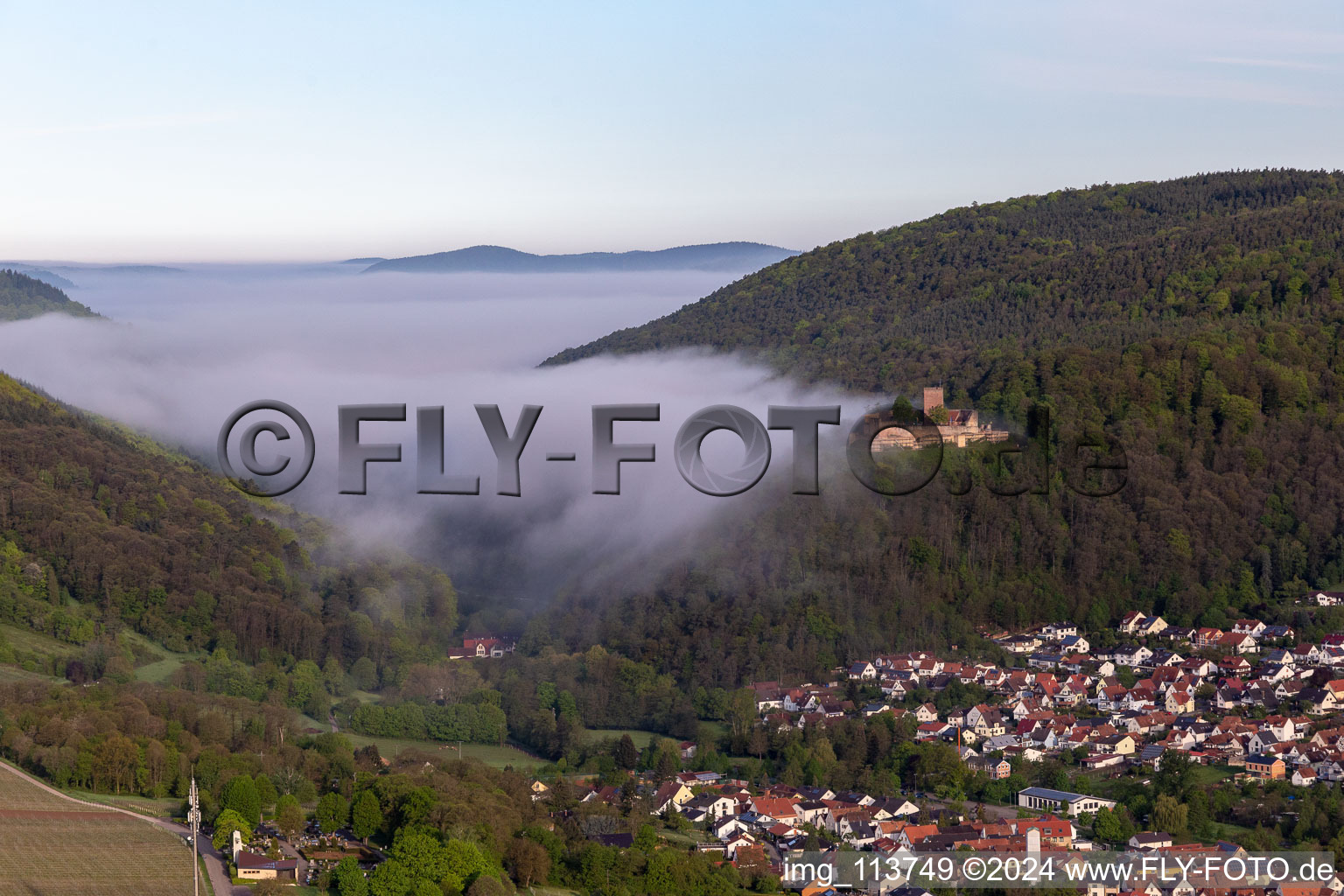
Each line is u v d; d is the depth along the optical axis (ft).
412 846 444.14
